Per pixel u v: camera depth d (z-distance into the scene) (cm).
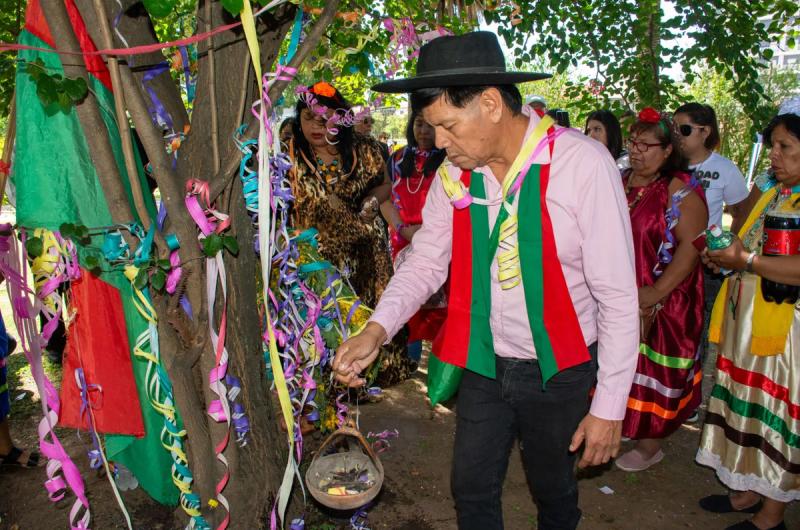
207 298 180
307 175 300
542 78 154
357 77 395
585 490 290
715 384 261
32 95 180
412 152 366
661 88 473
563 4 448
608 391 161
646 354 277
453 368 197
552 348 174
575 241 168
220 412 189
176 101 215
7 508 265
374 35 217
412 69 336
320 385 263
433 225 195
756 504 273
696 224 255
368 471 200
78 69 162
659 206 261
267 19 189
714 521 268
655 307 272
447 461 312
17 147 184
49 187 182
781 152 221
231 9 146
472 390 195
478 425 193
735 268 231
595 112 360
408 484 291
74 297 195
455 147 162
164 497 229
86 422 201
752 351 237
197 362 199
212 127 174
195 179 179
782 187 234
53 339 346
